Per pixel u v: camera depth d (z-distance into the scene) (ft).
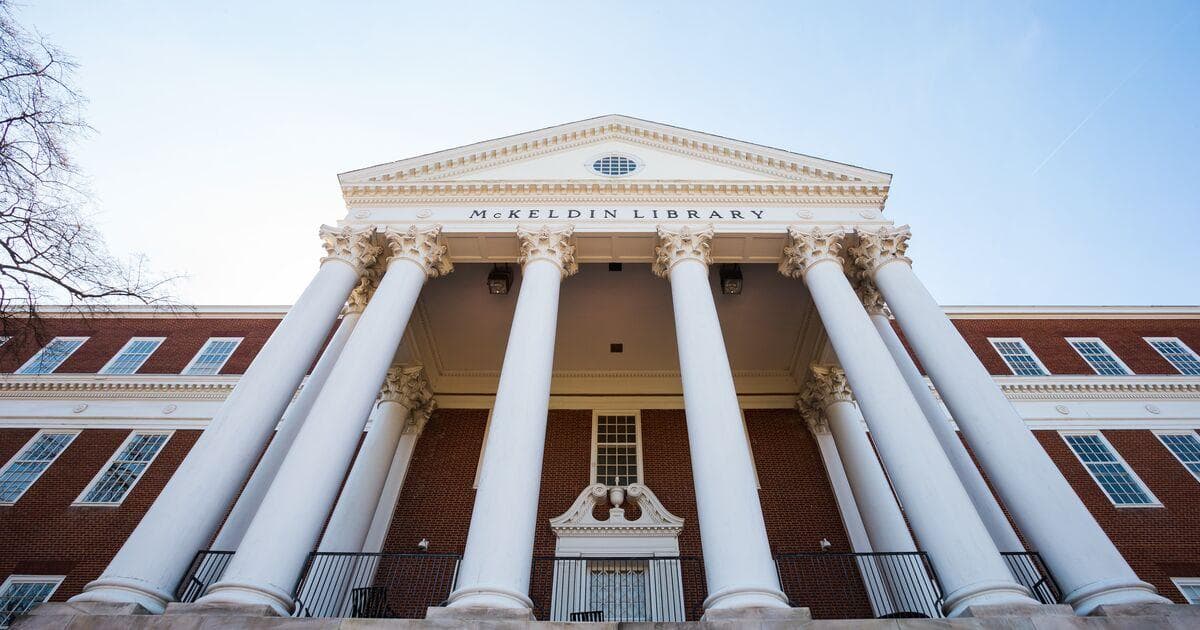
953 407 47.52
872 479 66.49
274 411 45.73
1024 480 41.32
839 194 67.87
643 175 72.13
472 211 65.51
